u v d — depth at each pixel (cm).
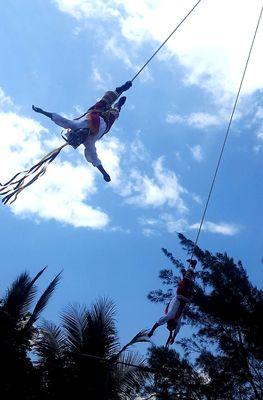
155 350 2123
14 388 1650
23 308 1980
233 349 2155
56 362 1772
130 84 970
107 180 942
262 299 2209
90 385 1786
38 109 926
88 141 934
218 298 2203
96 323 1912
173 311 1151
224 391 2098
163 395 2067
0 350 1675
